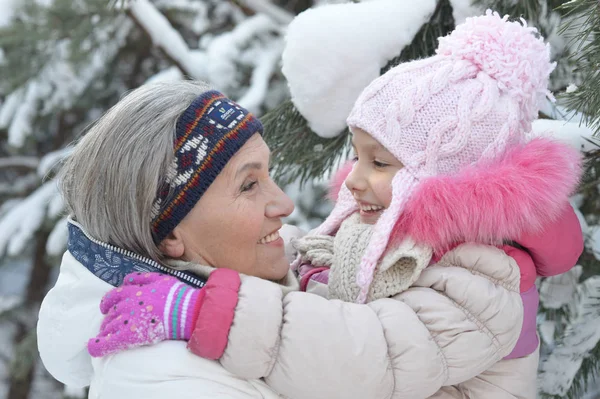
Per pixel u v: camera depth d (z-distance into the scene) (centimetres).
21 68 358
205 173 129
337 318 118
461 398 134
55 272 471
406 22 164
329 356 115
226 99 135
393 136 134
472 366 121
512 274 126
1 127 379
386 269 130
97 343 121
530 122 138
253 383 121
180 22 373
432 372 118
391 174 137
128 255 134
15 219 379
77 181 135
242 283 121
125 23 365
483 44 133
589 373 199
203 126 129
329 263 147
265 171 138
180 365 118
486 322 122
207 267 133
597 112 131
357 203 148
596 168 167
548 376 181
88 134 136
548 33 172
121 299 124
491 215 124
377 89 137
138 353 121
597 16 130
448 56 138
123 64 398
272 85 317
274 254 142
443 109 132
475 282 123
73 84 372
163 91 133
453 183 127
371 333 117
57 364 139
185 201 130
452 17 171
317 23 166
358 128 140
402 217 132
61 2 338
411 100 133
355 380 115
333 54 165
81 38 344
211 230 133
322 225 158
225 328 116
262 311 116
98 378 128
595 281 183
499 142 131
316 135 187
